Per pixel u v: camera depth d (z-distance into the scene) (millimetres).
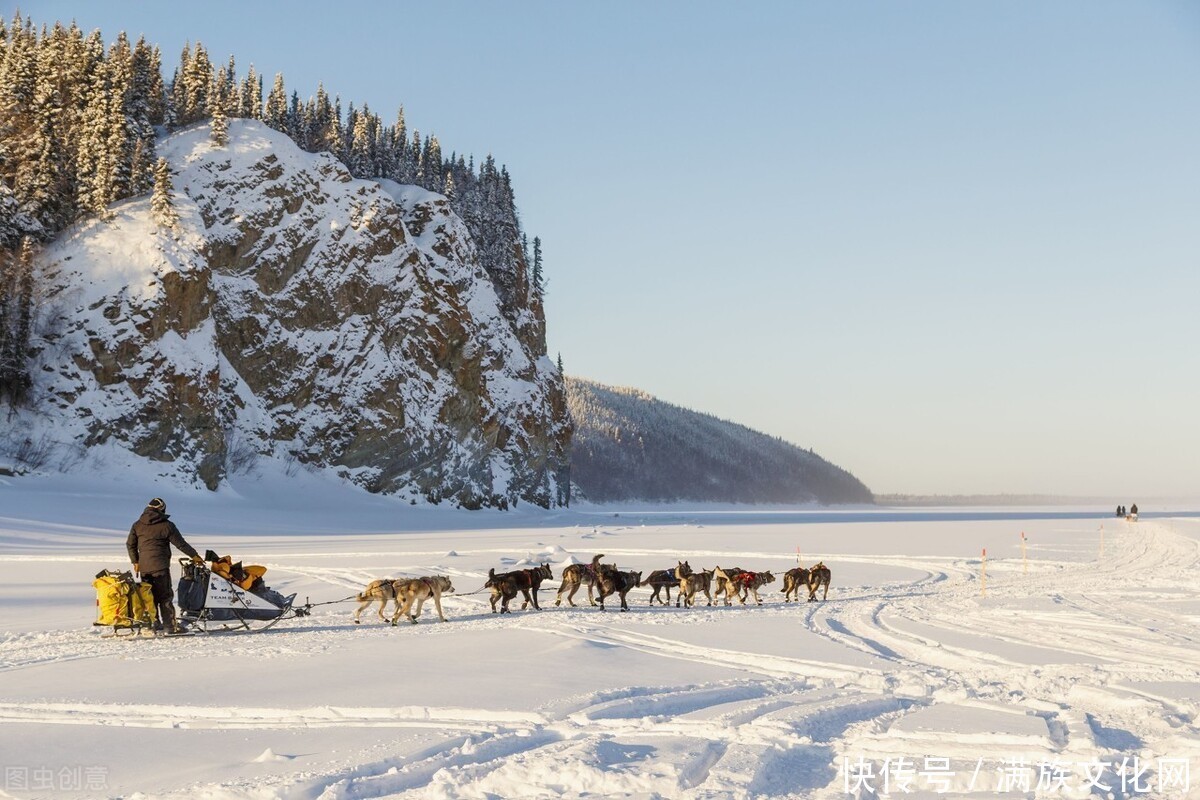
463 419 90500
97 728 8547
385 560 29938
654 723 8641
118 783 6914
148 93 81938
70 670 11391
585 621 16391
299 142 100250
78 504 51156
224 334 76062
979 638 14266
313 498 74062
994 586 24109
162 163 70062
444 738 8094
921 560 33656
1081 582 25141
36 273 65062
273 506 69125
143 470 62688
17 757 7574
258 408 76875
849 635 14805
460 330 91188
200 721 8812
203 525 48188
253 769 7195
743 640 13992
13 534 36500
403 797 6668
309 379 79750
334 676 10922
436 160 114875
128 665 11750
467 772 6953
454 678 10781
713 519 81688
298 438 78625
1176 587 23016
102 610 14125
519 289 109500
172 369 66000
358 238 84938
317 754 7602
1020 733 8039
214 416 68312
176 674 11078
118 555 30797
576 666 11609
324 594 20953
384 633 14953
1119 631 15039
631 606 19781
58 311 63875
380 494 80938
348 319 82938
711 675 11172
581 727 8602
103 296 65312
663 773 6855
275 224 80438
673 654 12820
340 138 101000
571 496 143000
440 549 36344
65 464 59281
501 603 19797
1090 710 9211
